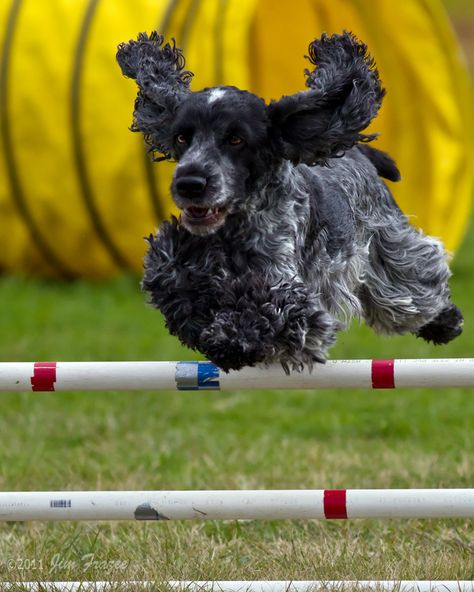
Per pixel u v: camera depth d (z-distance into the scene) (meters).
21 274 22.81
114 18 20.73
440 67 22.75
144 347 18.14
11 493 7.68
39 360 17.30
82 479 11.34
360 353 17.56
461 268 24.84
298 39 24.20
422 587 7.58
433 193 22.70
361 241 9.13
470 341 18.38
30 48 21.02
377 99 7.98
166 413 14.88
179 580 7.89
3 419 14.31
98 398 15.50
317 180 8.68
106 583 7.81
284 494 7.57
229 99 7.77
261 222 7.93
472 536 9.16
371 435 13.80
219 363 7.38
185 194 7.53
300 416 14.78
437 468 11.41
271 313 7.38
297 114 7.88
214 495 7.61
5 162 21.36
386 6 22.31
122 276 22.25
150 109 8.14
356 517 7.54
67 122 20.88
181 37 19.73
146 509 7.59
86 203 21.19
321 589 7.62
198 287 7.92
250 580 8.02
